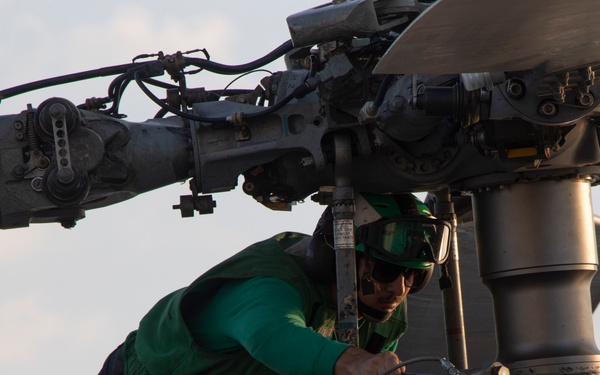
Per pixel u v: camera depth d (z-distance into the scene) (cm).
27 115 1513
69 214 1554
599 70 1290
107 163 1503
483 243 1514
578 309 1479
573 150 1442
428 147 1490
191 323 1609
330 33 1427
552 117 1330
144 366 1684
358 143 1491
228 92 1638
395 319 1761
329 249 1538
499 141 1406
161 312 1728
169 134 1542
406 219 1548
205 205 1557
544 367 1462
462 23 1148
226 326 1523
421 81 1409
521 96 1326
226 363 1593
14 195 1512
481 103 1347
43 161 1511
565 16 1147
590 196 1511
